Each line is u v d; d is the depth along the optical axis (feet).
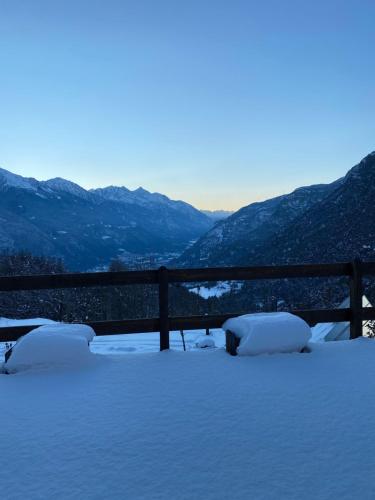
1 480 8.35
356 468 8.52
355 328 17.56
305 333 15.75
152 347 89.30
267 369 14.02
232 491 7.86
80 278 15.88
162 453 9.14
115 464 8.79
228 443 9.48
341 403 11.46
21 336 16.02
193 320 16.65
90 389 12.59
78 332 15.23
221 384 12.80
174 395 12.06
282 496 7.69
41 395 12.21
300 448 9.25
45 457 9.09
